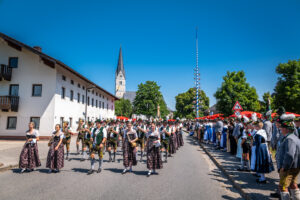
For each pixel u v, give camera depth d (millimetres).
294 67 31641
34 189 5539
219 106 37781
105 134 7574
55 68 21969
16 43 19500
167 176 7078
